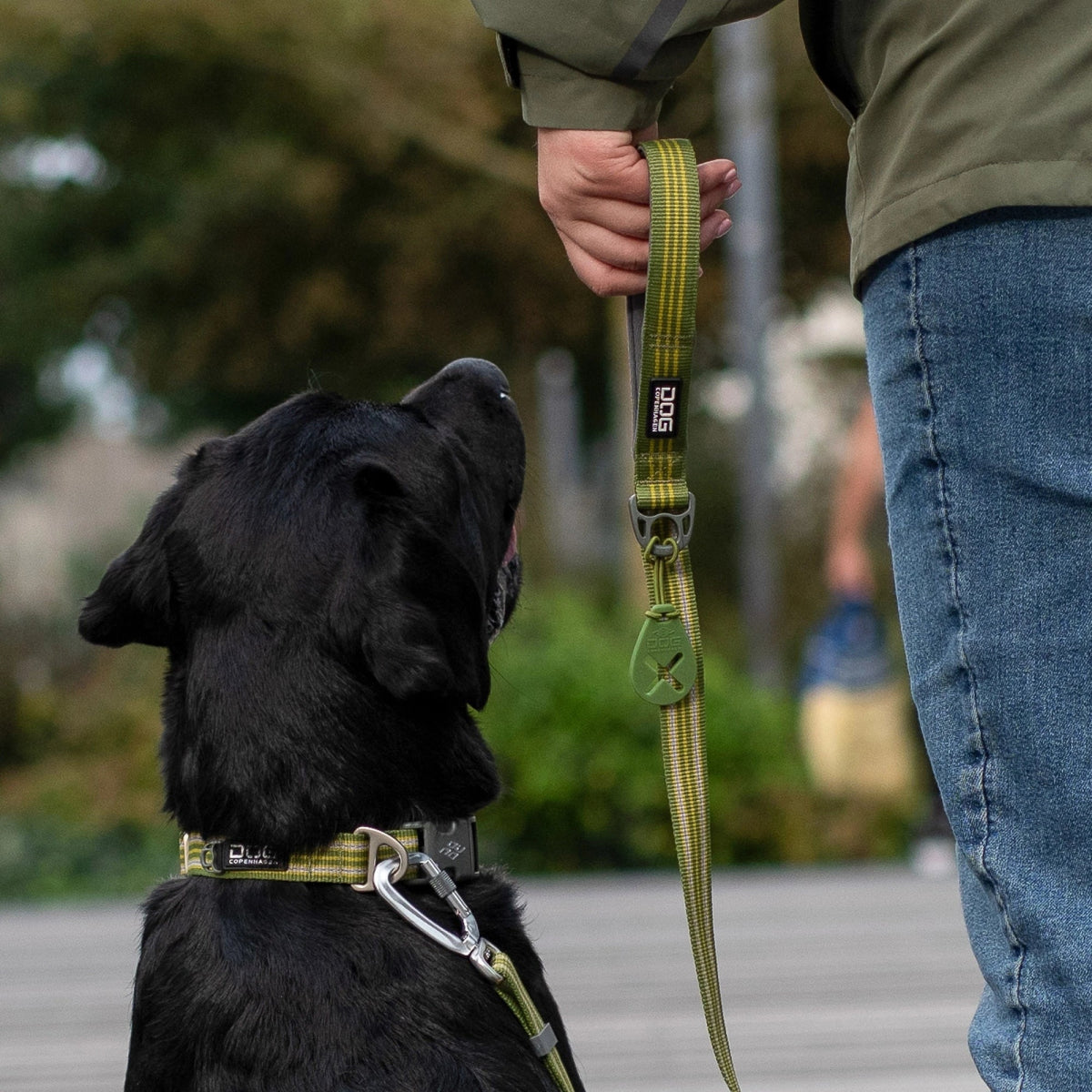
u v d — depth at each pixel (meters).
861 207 2.41
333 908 2.68
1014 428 2.26
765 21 14.04
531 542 16.36
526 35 2.45
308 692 2.75
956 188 2.24
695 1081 4.84
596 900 8.12
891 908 7.70
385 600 2.70
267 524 2.85
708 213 2.69
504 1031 2.67
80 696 14.94
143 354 20.08
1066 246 2.20
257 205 17.53
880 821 9.91
